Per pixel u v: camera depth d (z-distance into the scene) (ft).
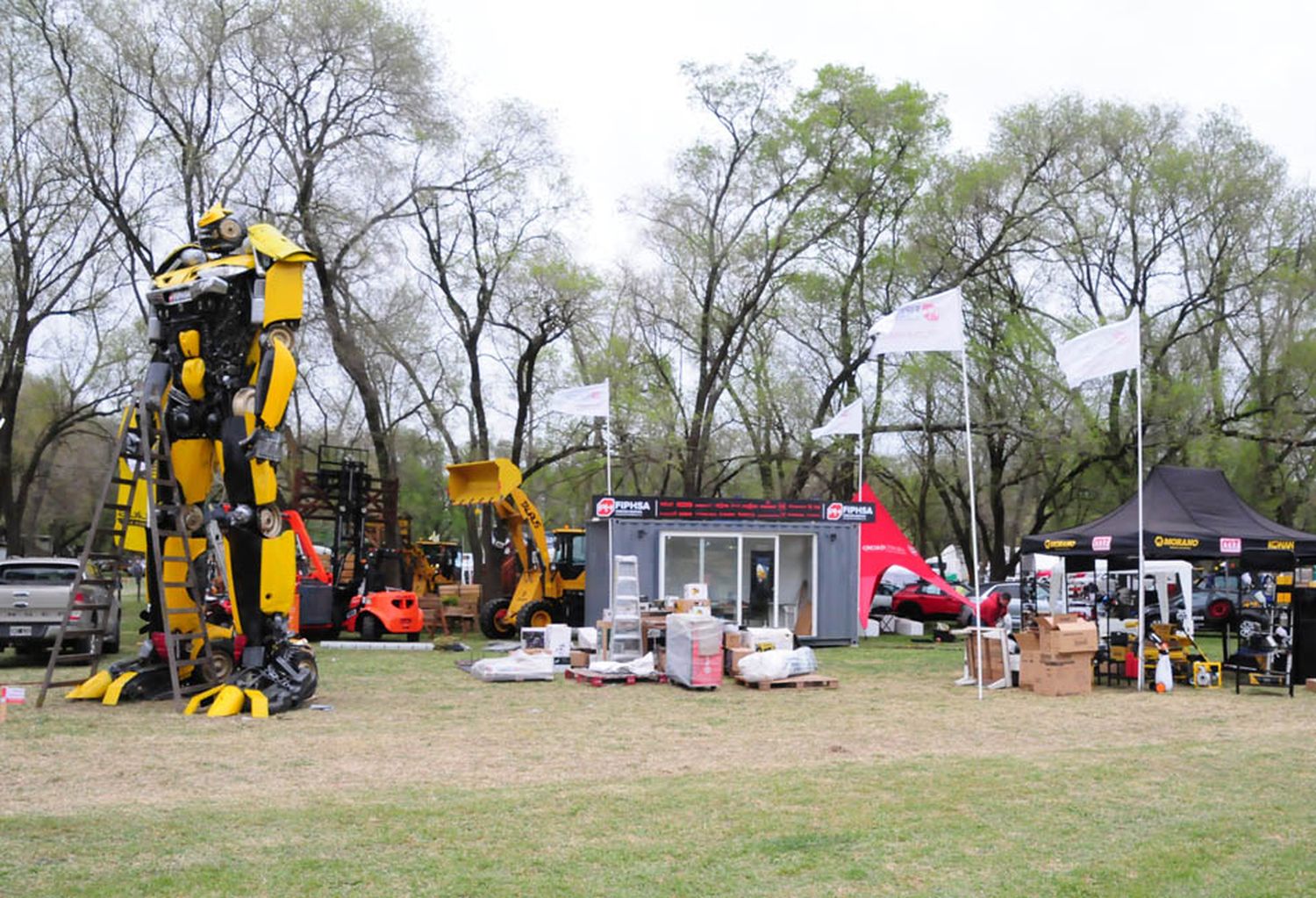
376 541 92.63
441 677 54.85
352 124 92.12
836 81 110.11
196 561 45.27
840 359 117.29
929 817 24.08
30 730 36.45
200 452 43.91
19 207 94.32
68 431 126.00
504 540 89.97
